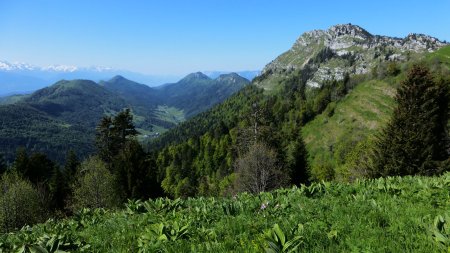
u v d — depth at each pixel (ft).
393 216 23.50
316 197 35.40
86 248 23.80
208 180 474.08
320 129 458.91
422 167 109.81
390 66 472.03
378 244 18.12
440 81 127.34
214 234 22.77
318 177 317.01
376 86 469.98
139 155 153.17
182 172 520.01
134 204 37.73
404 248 17.51
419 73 115.55
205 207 32.42
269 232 18.69
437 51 467.93
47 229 34.60
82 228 34.04
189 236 22.94
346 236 20.12
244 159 163.12
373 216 23.44
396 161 113.91
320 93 525.75
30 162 248.93
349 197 32.22
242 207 31.19
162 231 23.17
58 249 22.63
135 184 147.54
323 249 18.42
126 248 22.74
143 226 29.07
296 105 556.10
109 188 146.72
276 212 28.14
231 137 498.28
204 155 536.42
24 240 28.37
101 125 198.90
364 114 427.33
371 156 126.62
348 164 285.84
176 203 36.45
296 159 240.53
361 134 390.01
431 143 113.39
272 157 164.96
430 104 115.14
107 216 38.58
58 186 218.59
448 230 17.87
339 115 456.86
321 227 21.90
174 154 565.53
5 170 274.77
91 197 144.15
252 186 157.89
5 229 128.26
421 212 24.25
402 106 117.50
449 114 124.88
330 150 407.03
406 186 35.12
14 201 133.39
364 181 40.50
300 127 479.82
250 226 23.67
